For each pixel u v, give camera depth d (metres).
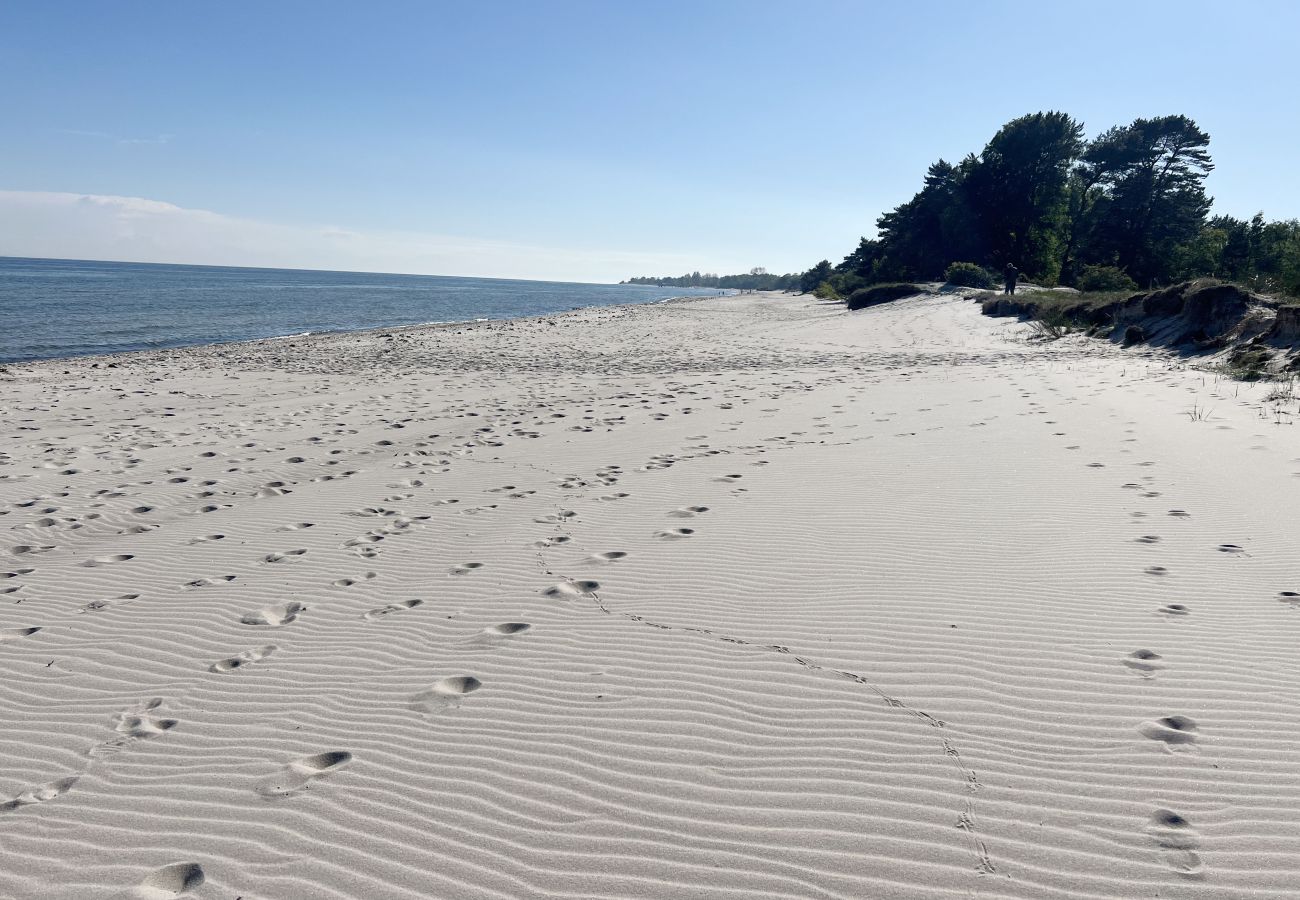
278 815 3.09
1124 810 2.96
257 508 7.61
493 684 4.11
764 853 2.81
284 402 14.71
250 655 4.52
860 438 9.95
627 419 12.27
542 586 5.41
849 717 3.67
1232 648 4.15
